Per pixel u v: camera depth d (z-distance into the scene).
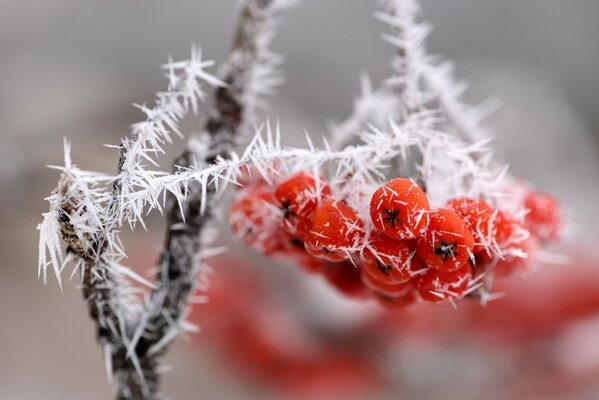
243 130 0.32
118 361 0.31
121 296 0.30
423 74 0.32
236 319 0.54
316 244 0.29
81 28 0.72
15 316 0.56
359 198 0.29
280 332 0.55
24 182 0.51
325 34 0.78
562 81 0.84
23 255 0.57
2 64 0.66
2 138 0.53
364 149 0.29
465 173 0.30
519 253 0.29
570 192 0.66
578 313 0.53
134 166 0.28
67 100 0.60
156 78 0.73
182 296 0.31
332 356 0.55
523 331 0.54
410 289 0.30
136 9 0.73
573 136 0.71
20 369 0.55
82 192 0.28
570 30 0.83
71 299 0.58
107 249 0.29
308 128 0.66
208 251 0.31
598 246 0.57
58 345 0.57
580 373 0.53
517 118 0.70
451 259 0.29
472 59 0.81
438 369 0.54
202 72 0.29
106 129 0.58
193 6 0.75
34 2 0.69
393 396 0.55
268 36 0.32
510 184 0.31
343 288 0.31
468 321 0.54
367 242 0.29
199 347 0.55
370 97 0.33
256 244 0.31
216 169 0.29
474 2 0.82
